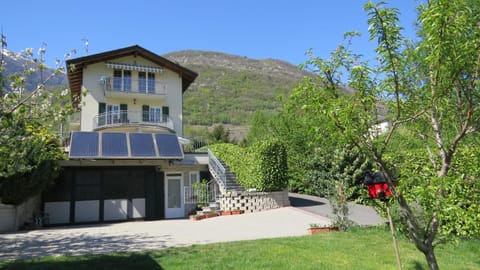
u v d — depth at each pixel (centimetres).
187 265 739
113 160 1812
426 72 468
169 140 1952
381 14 419
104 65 3169
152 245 1002
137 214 1856
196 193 2036
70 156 1633
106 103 3145
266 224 1410
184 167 2086
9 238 1209
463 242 993
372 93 454
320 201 1992
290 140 2527
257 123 3866
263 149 1836
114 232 1327
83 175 1798
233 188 1933
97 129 2992
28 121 773
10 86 748
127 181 1869
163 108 3322
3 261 801
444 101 457
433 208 441
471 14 399
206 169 2148
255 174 1859
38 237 1229
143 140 1881
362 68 422
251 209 1805
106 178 1833
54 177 1595
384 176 468
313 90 461
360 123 438
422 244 455
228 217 1683
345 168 2028
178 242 1044
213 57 18338
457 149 563
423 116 510
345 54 465
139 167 1903
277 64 18175
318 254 830
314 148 2316
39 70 810
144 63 3288
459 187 428
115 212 1819
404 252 859
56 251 939
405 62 449
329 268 713
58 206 1731
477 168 532
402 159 643
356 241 977
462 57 387
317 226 1186
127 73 3269
